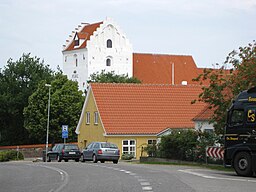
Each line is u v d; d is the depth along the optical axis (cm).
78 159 5606
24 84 10419
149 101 6706
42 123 9162
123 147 6247
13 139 10281
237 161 2722
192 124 6519
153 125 6394
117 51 13262
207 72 3909
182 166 3703
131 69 13425
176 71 13775
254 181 2247
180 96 6888
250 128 2688
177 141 4438
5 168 3703
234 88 3722
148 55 13775
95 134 6669
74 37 13575
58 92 9169
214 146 4069
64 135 6494
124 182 2220
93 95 6638
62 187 2098
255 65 3653
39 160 7031
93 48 13012
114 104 6550
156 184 2094
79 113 9244
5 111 10150
